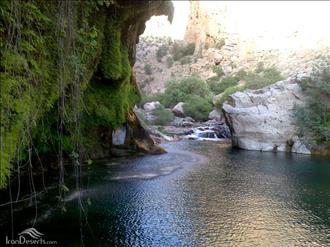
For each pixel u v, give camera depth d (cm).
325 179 1499
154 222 935
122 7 1466
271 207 1093
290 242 827
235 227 916
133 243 794
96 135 1867
